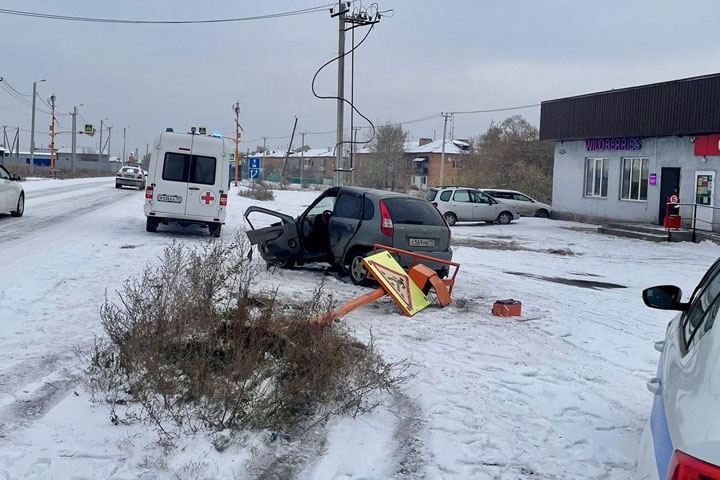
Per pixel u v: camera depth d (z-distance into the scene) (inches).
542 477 176.6
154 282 339.9
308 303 305.9
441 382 251.3
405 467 179.9
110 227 764.6
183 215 707.4
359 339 303.7
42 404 205.9
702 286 170.7
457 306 401.1
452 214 1162.6
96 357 230.2
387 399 231.0
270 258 487.8
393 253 438.6
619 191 1175.6
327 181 3897.6
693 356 111.3
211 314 239.9
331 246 471.8
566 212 1310.3
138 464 169.3
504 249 805.2
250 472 171.6
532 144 2283.5
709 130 953.5
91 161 5295.3
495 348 305.4
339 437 196.9
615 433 209.6
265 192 1670.8
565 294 468.8
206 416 193.6
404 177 3543.3
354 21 932.0
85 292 371.9
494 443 197.3
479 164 2460.6
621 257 753.6
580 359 294.8
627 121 1109.1
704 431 83.0
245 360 212.1
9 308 327.9
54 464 167.8
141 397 203.9
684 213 1019.9
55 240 609.0
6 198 791.7
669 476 81.7
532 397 240.4
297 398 207.6
